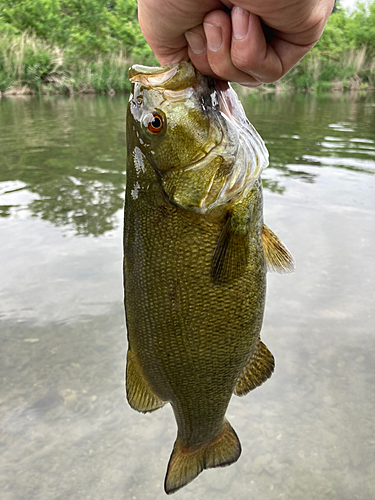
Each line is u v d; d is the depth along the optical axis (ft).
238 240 1.02
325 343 2.21
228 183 1.01
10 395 1.92
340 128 7.70
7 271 2.75
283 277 2.75
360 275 2.74
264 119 8.86
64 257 2.92
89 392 1.95
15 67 13.41
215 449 1.29
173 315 1.05
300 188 4.17
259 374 1.24
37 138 6.57
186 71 0.97
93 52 16.49
